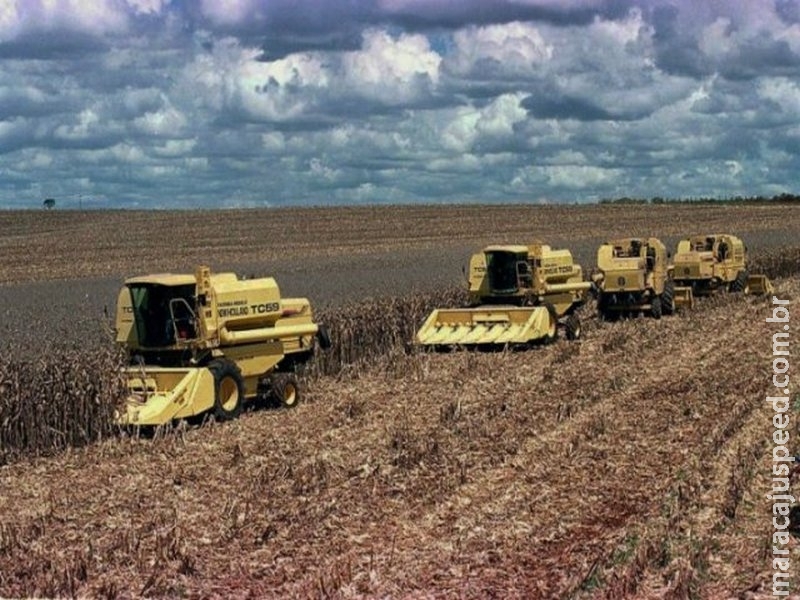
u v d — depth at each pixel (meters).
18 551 10.18
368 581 9.23
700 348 23.03
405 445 14.00
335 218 83.25
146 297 16.88
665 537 9.98
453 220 81.94
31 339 18.67
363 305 23.56
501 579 9.27
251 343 17.66
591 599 8.71
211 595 9.07
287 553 10.04
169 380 16.23
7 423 14.22
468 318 24.17
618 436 14.51
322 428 15.69
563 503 11.39
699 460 12.79
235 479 12.70
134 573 9.60
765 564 9.42
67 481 12.89
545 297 26.47
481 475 12.59
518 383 18.89
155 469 13.29
